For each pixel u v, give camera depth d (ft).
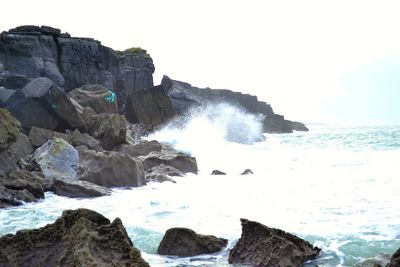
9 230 37.27
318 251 29.19
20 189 50.72
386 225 34.76
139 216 41.42
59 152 59.52
